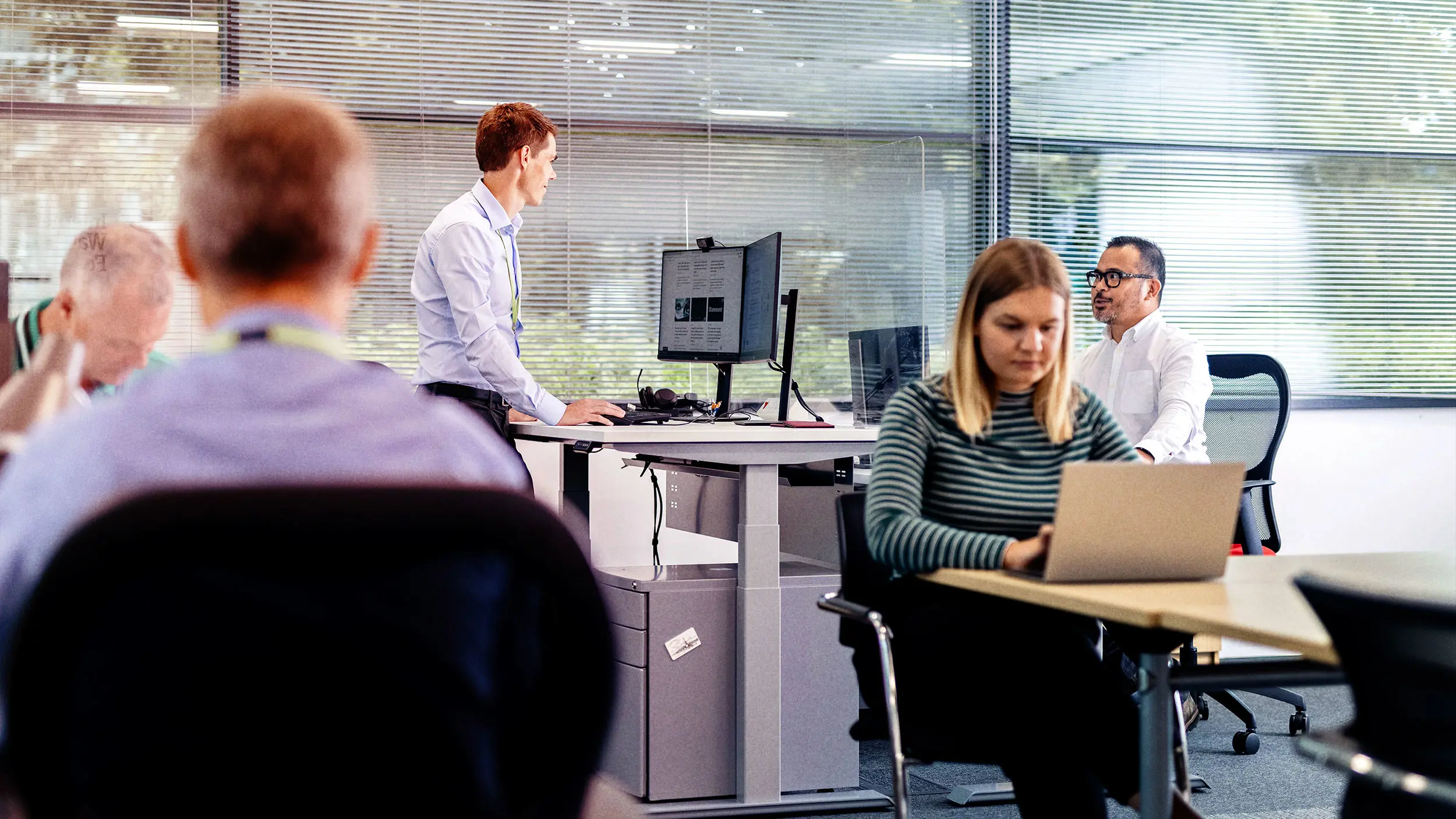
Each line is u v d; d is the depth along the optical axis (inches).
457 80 184.1
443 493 33.1
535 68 186.1
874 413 147.4
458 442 37.4
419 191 183.0
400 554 32.7
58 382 66.8
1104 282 150.6
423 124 183.0
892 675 75.9
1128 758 71.8
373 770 34.1
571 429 120.0
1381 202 203.8
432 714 34.4
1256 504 155.9
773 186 192.4
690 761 120.0
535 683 37.9
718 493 152.9
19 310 170.6
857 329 191.5
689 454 115.8
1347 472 199.0
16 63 171.8
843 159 193.5
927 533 72.1
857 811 121.4
